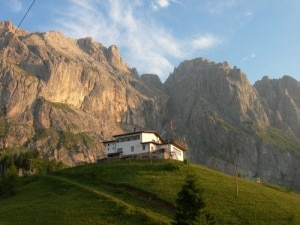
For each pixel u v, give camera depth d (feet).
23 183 458.09
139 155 525.75
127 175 413.80
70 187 395.14
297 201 375.86
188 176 273.13
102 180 409.69
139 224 297.12
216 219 308.19
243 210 326.85
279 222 309.22
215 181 398.21
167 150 528.22
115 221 302.45
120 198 356.18
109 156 550.77
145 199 351.67
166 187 369.30
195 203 256.11
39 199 372.99
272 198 365.40
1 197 411.54
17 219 315.37
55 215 317.83
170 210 328.70
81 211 322.14
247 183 416.67
